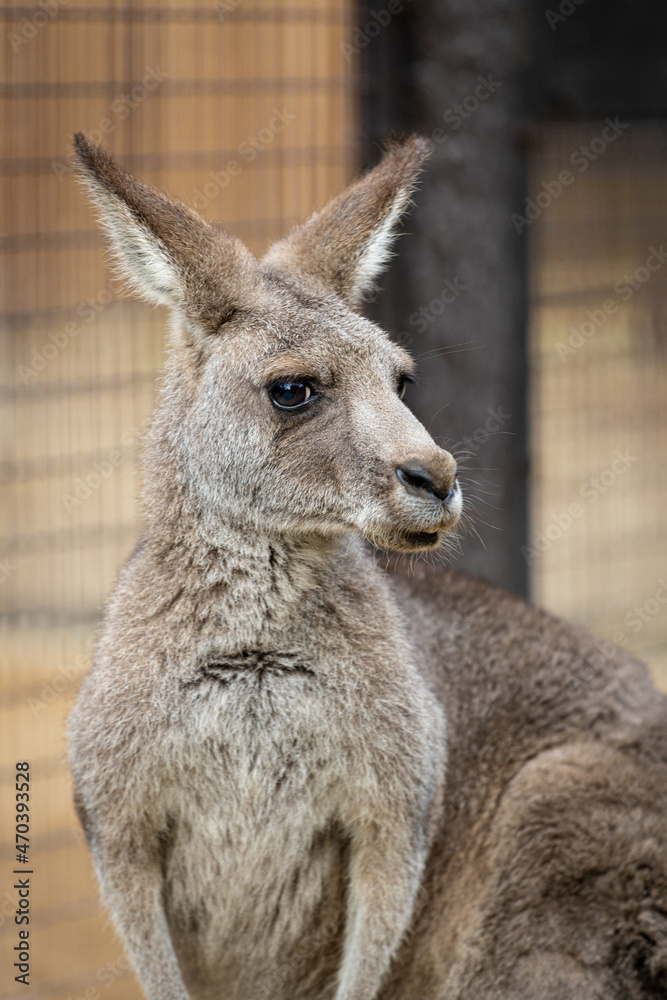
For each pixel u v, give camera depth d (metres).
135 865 9.98
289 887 10.39
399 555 13.51
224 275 10.08
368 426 9.63
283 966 10.84
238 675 9.78
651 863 10.82
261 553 9.83
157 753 9.66
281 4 19.05
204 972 11.00
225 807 9.91
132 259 10.11
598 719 12.05
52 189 20.67
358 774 9.98
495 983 11.02
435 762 10.45
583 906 10.87
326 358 9.81
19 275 21.58
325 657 9.91
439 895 11.49
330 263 10.74
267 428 9.78
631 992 10.71
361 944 10.20
